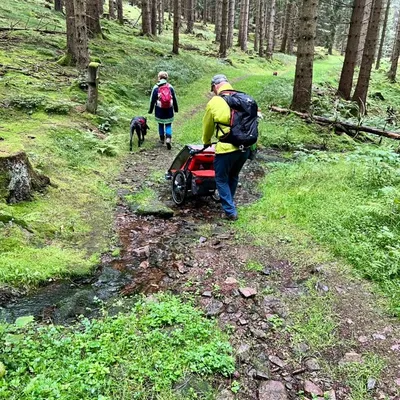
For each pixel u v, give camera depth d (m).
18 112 10.17
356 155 8.51
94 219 6.09
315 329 3.76
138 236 5.79
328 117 13.69
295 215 6.02
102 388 2.95
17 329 3.58
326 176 7.58
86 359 3.18
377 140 12.45
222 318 3.96
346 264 4.74
